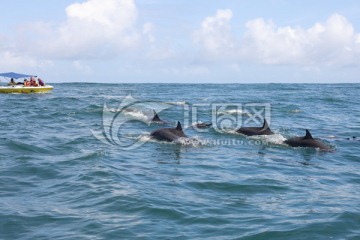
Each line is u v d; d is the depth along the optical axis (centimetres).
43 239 744
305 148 1727
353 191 1120
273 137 1922
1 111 2867
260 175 1269
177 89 6906
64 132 1992
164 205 941
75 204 934
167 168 1330
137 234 778
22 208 902
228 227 827
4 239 742
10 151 1486
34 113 2770
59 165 1290
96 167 1271
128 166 1332
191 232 797
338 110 3312
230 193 1072
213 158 1512
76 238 752
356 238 777
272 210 935
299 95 5128
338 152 1666
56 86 8438
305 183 1192
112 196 990
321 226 831
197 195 1042
